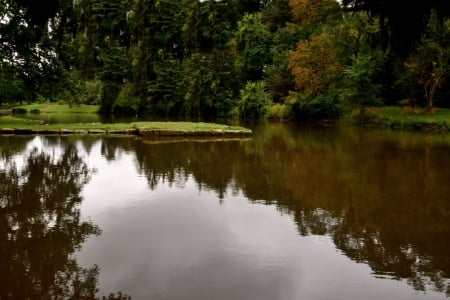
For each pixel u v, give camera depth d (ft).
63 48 124.88
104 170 60.29
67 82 123.54
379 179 55.57
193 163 67.21
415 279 26.68
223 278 26.32
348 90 142.72
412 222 37.86
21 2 34.37
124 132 112.27
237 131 109.29
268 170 61.77
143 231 34.68
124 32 253.65
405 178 56.13
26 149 80.53
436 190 49.37
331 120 159.22
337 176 57.52
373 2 25.11
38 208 40.81
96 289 24.75
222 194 47.32
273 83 190.49
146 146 86.89
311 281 26.14
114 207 41.55
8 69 113.91
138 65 231.91
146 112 227.61
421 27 24.20
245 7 256.32
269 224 36.88
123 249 30.78
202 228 35.58
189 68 212.64
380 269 27.96
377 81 147.13
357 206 42.75
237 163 67.77
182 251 30.55
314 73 164.35
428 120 126.21
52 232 34.17
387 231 35.42
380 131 122.83
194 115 210.38
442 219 38.55
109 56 236.43
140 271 27.22
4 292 24.38
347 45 153.89
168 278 26.27
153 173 58.70
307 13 193.57
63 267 27.66
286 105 175.22
